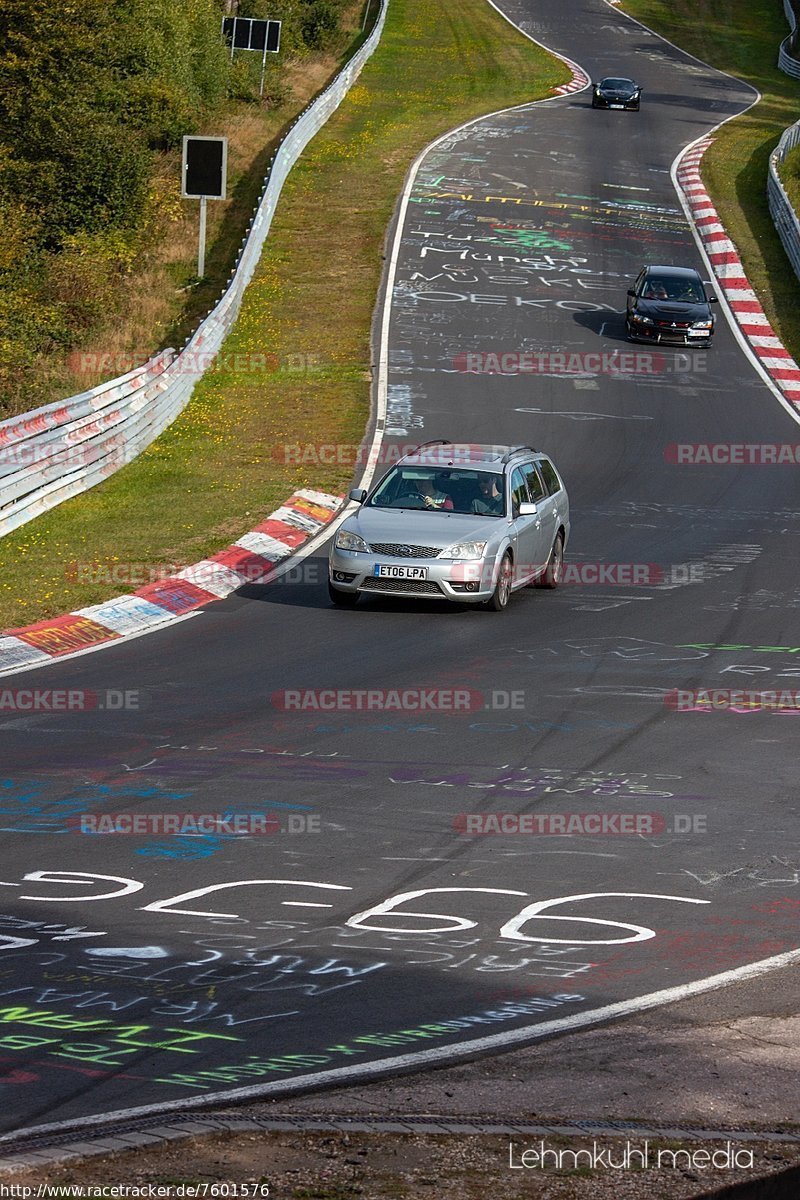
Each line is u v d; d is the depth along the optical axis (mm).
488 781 40781
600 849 35094
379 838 35594
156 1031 23344
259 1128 19094
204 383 116125
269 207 164750
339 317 136875
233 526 76938
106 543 72500
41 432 78062
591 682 52844
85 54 162000
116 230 149625
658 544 80375
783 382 126062
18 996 24875
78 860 33406
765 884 32750
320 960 27234
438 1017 24344
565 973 26844
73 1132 19141
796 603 67500
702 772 42156
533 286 151250
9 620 58312
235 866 33188
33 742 43875
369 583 63188
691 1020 24469
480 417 110375
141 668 53469
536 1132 19219
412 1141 18766
